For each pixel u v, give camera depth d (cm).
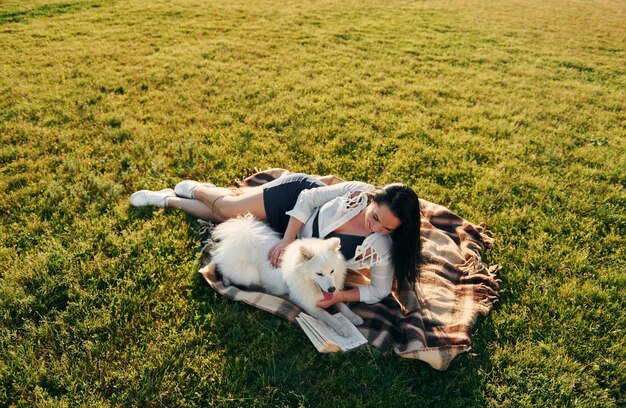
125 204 478
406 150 639
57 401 288
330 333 337
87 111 692
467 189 557
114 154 583
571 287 409
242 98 779
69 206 472
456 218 477
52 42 1034
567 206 534
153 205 474
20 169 540
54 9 1327
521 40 1355
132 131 641
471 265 420
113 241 419
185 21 1273
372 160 606
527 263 439
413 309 363
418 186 554
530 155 648
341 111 749
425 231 460
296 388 310
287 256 348
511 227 489
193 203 458
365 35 1263
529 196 553
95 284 374
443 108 809
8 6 1316
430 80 948
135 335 337
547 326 371
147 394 299
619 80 1072
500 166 613
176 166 564
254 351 328
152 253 416
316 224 376
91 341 328
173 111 719
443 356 324
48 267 387
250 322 348
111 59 941
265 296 363
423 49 1178
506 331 362
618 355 348
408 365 332
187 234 440
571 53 1270
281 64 970
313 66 974
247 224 374
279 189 410
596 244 473
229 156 587
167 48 1020
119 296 363
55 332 336
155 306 361
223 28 1222
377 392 313
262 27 1265
